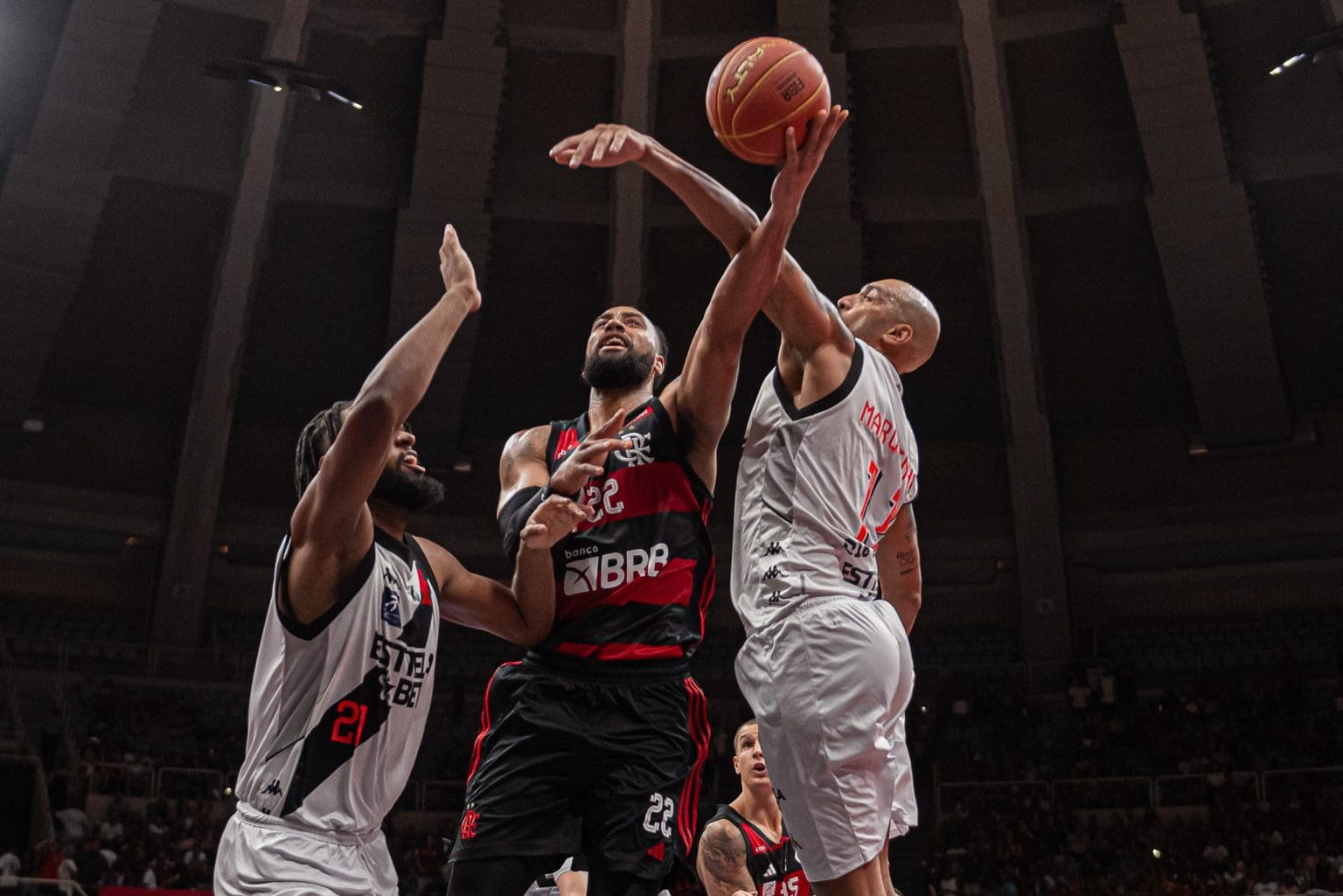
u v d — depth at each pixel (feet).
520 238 80.18
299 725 10.47
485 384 85.20
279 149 74.95
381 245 79.10
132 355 80.48
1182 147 73.00
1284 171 73.05
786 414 11.05
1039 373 81.51
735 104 10.48
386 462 11.46
